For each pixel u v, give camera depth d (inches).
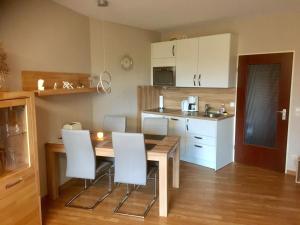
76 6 141.8
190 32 203.6
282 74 162.1
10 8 109.5
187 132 185.8
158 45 206.7
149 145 127.6
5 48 107.7
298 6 143.8
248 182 153.6
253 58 173.5
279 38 161.3
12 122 98.3
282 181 154.9
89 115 170.7
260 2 135.3
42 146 131.6
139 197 135.9
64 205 128.2
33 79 123.2
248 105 179.8
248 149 183.2
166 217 116.5
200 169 175.2
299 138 160.1
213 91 196.5
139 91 205.6
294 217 115.5
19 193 95.1
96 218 116.5
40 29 126.4
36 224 104.5
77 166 126.0
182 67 194.7
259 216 116.5
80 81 158.6
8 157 99.3
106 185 151.7
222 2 134.3
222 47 172.7
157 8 144.6
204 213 119.5
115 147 117.5
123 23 184.2
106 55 178.7
